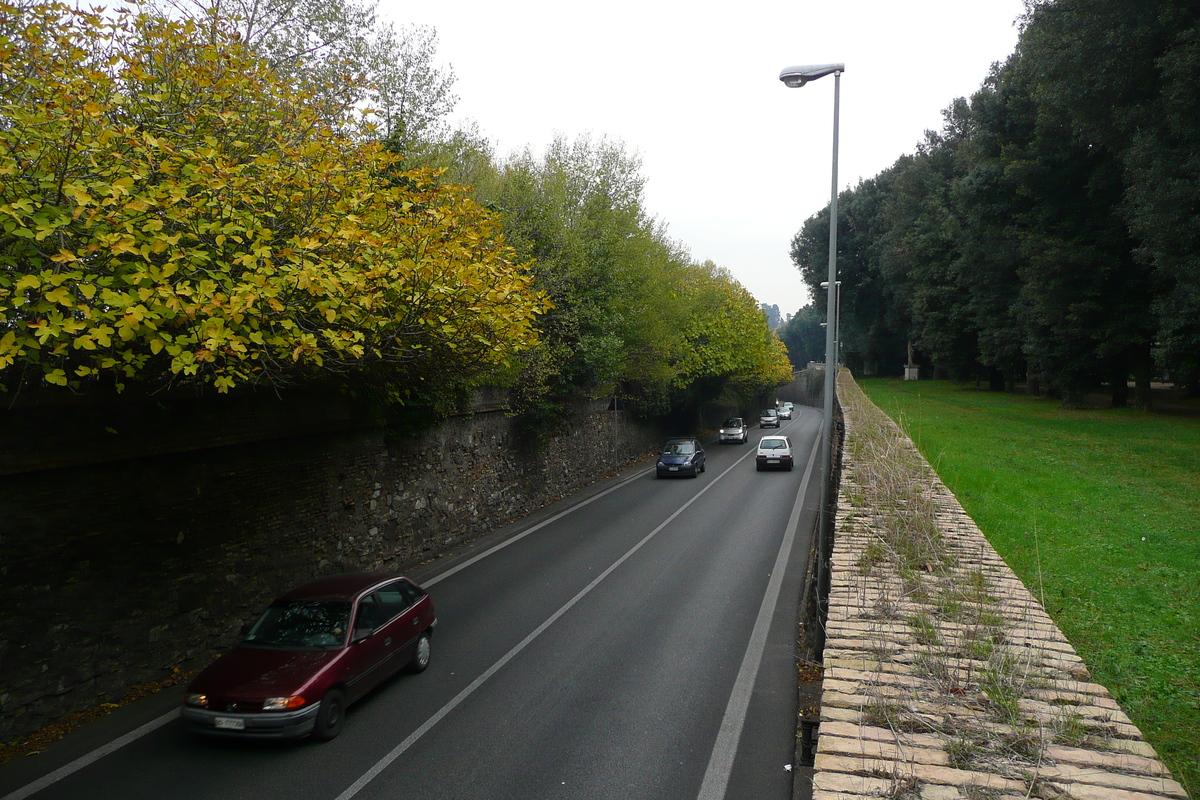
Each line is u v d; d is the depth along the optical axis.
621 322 25.31
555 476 25.00
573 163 26.14
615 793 6.59
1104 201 31.34
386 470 14.72
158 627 9.30
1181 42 21.14
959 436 26.67
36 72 7.43
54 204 6.90
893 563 7.99
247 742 7.67
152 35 8.75
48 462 7.82
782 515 20.73
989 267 42.88
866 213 73.44
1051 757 4.09
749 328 51.16
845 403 33.91
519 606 12.50
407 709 8.45
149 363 8.41
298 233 8.73
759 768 7.02
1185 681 7.95
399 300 9.52
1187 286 23.08
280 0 13.78
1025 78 32.91
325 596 8.80
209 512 10.14
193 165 7.77
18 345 6.32
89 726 8.07
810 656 9.90
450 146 19.34
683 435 48.72
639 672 9.47
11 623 7.59
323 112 10.52
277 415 11.26
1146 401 34.94
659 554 16.23
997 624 6.16
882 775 3.97
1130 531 13.84
